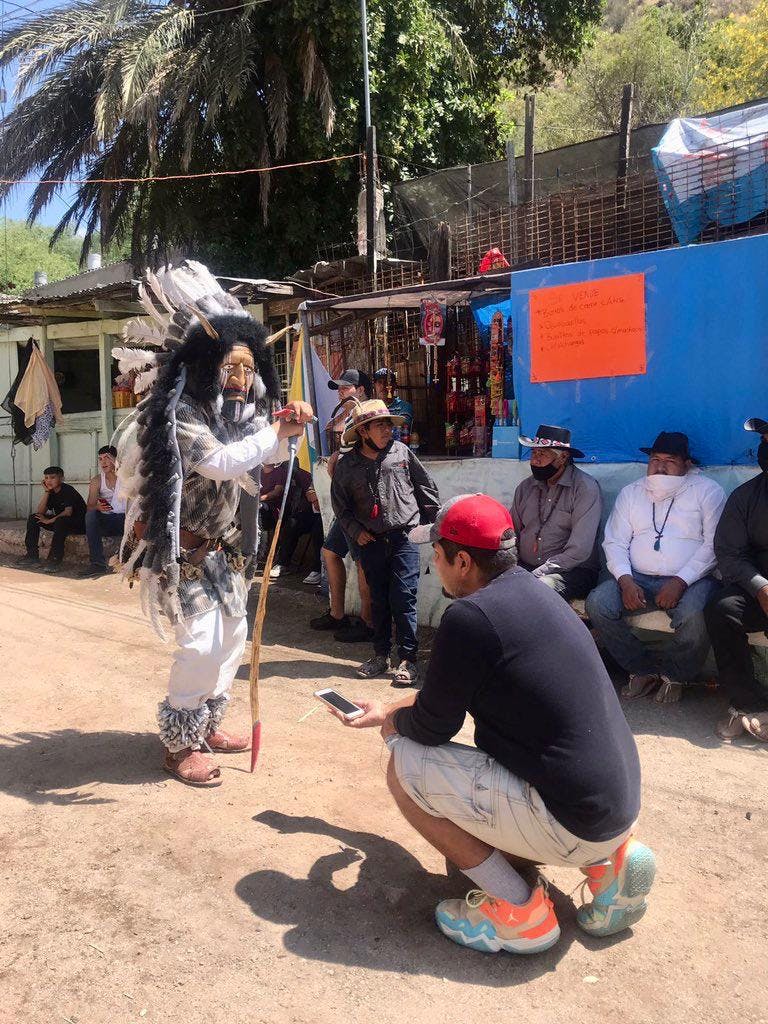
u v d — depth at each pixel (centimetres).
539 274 544
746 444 477
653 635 491
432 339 688
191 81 1234
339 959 251
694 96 2598
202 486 340
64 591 794
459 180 1077
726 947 258
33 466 1227
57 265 3183
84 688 497
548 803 233
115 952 254
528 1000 234
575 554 498
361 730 429
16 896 283
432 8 1404
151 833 321
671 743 409
